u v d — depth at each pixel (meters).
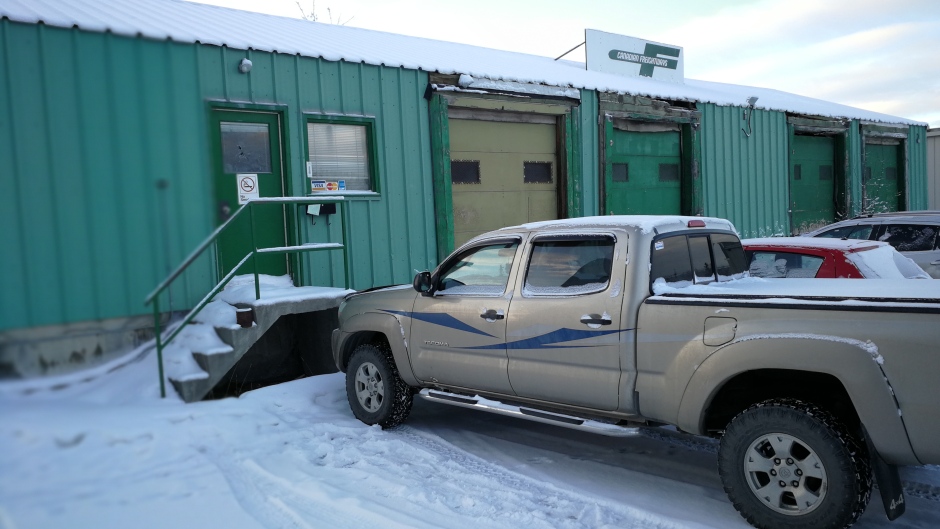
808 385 4.32
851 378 3.71
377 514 4.21
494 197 11.05
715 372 4.17
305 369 8.26
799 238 7.11
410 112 9.88
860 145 18.22
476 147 10.80
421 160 9.99
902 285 4.31
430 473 5.05
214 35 8.20
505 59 13.20
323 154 9.16
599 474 5.07
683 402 4.33
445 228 10.10
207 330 6.59
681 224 5.03
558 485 4.81
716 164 14.45
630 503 4.48
